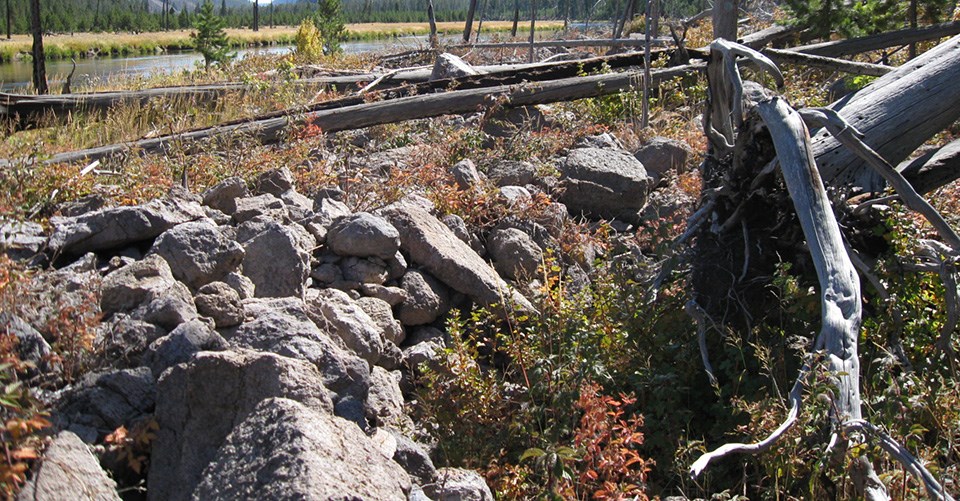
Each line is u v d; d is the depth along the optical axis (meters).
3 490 3.21
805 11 13.16
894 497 4.46
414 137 10.41
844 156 6.62
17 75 33.47
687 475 4.65
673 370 5.38
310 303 5.40
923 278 6.06
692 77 12.06
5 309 4.25
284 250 5.42
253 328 4.54
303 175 7.94
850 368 4.86
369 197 7.49
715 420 5.30
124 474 3.86
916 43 13.20
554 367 5.01
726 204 6.38
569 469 3.87
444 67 12.96
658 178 9.07
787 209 6.22
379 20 150.38
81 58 49.56
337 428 3.59
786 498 4.44
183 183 7.40
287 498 3.17
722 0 12.36
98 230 5.40
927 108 7.03
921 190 7.13
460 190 7.95
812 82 12.34
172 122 10.31
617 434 4.52
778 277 5.78
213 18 30.19
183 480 3.76
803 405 4.58
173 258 5.07
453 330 5.32
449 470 4.25
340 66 22.53
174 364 4.18
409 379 5.51
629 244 7.35
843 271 5.40
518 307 5.78
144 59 46.72
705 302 6.03
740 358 5.28
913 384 5.09
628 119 11.31
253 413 3.61
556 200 8.44
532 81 11.77
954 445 4.75
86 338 4.21
